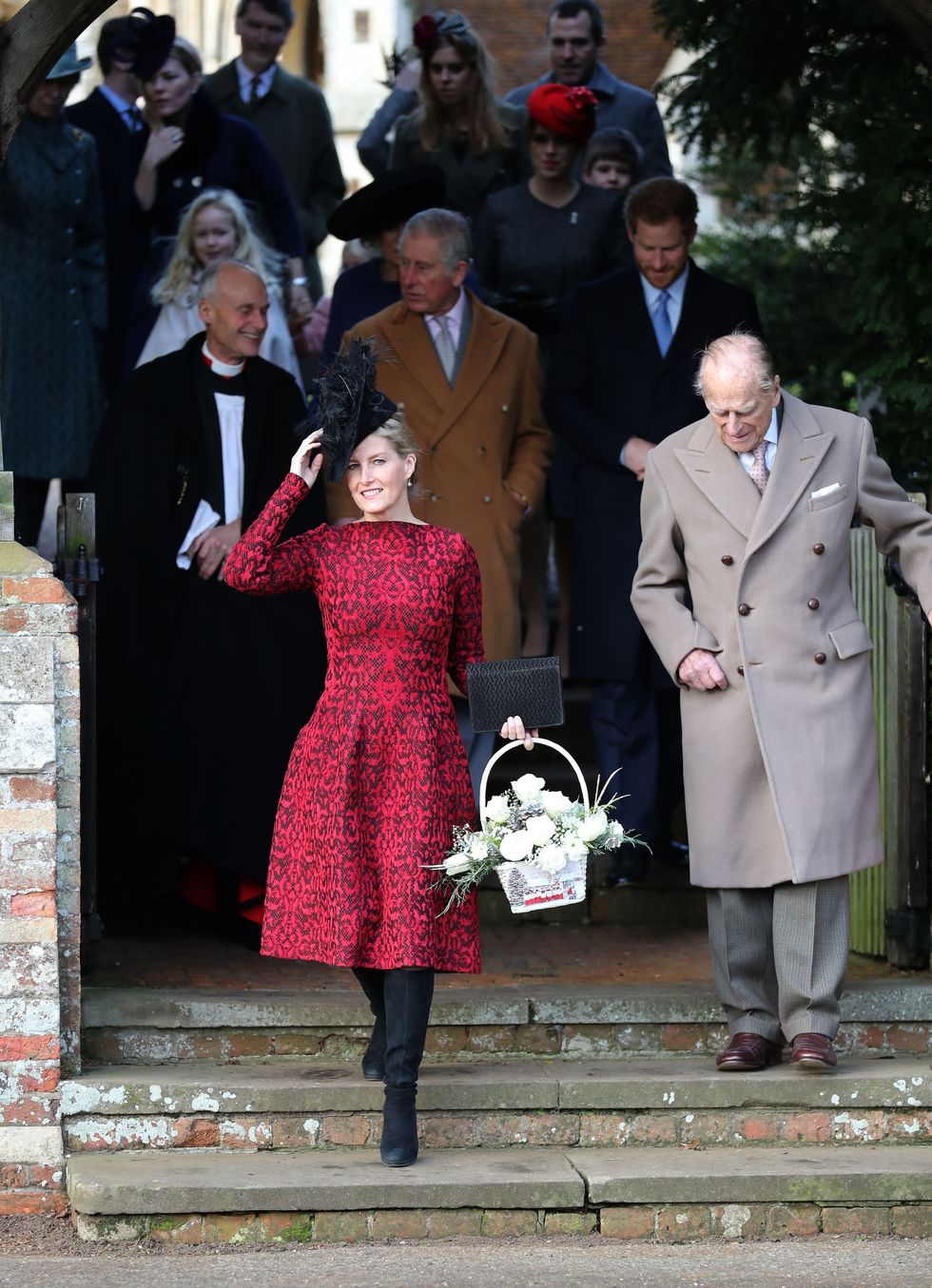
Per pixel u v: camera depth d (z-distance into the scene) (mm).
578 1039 17031
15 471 24391
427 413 20156
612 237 24703
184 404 19688
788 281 29562
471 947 15148
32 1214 15469
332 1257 14492
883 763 18672
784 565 16109
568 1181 15023
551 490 24469
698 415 20188
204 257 22969
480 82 25594
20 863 15523
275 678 19203
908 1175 15250
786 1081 16094
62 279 24609
